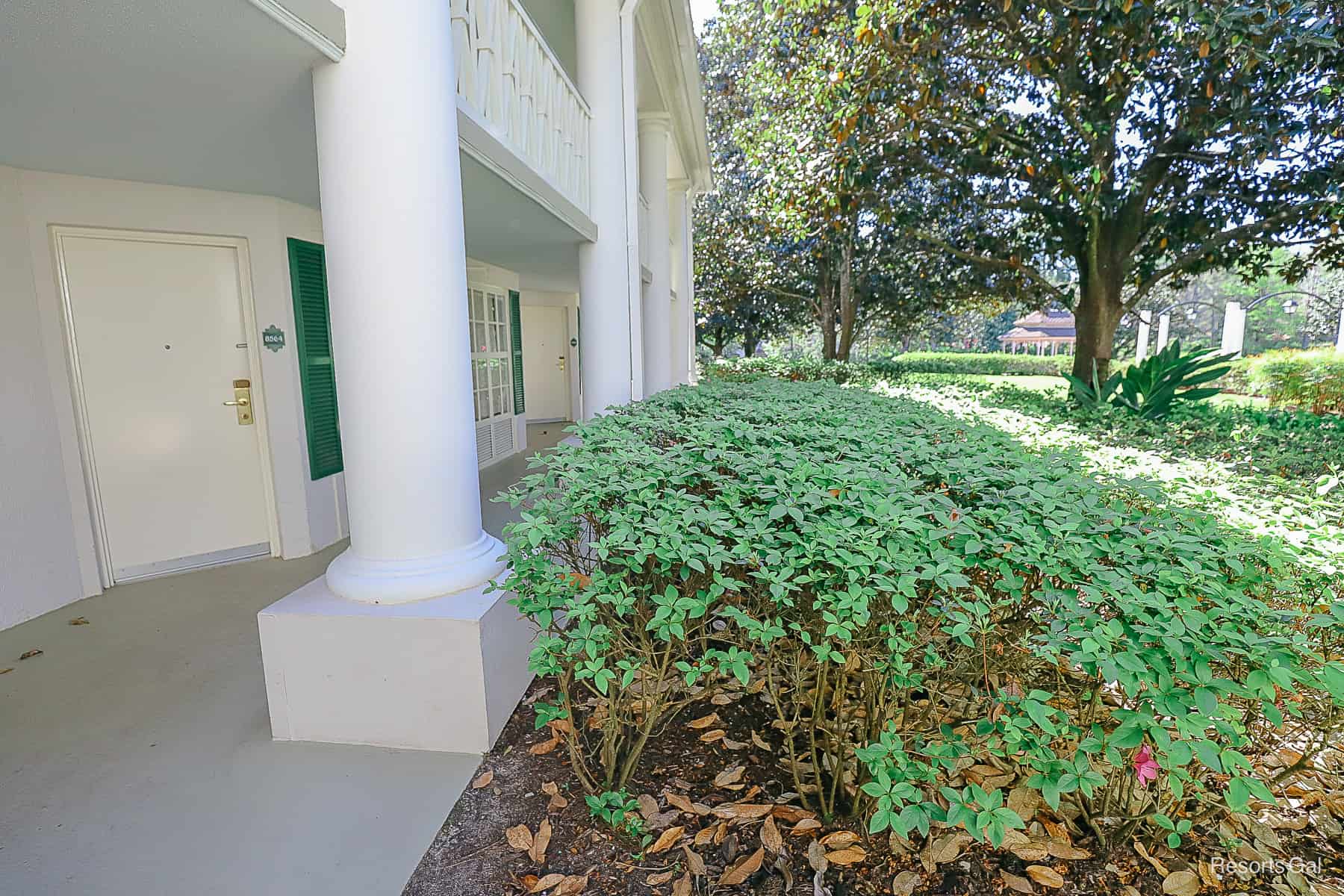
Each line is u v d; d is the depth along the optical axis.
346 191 2.27
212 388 4.01
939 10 7.18
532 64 3.84
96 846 1.90
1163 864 1.79
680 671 2.21
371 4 2.21
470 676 2.30
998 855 1.82
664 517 1.90
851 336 17.17
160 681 2.80
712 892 1.74
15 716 2.54
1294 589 1.84
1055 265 12.63
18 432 3.30
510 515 5.10
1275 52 5.54
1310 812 1.97
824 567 1.88
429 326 2.39
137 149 2.93
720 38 13.89
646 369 8.05
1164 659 1.50
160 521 3.92
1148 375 7.30
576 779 2.18
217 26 1.84
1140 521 2.02
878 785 1.63
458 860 1.86
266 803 2.08
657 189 7.77
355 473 2.45
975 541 1.79
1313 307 28.27
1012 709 1.87
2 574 3.24
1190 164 8.04
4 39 1.80
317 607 2.37
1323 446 5.82
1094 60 7.18
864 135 8.37
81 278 3.57
